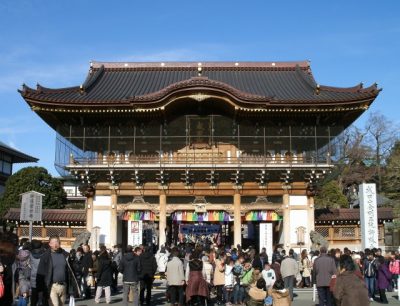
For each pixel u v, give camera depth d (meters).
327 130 41.66
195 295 20.86
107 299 24.31
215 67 51.53
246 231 48.75
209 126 42.09
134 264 21.55
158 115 41.12
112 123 42.19
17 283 18.72
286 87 46.38
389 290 32.44
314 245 38.97
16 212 42.53
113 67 51.69
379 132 84.81
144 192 40.94
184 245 39.81
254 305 17.89
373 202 34.84
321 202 66.88
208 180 40.72
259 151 41.69
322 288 20.55
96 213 40.72
